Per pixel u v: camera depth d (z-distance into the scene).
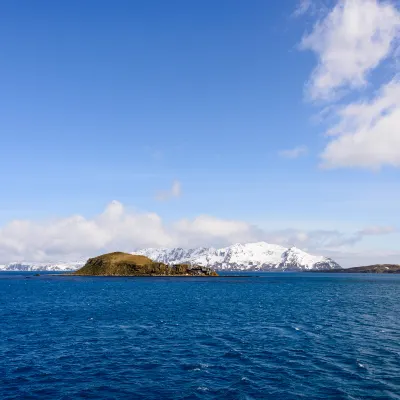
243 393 27.94
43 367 34.75
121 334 50.25
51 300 100.69
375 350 40.88
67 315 69.00
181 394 27.86
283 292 139.88
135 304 89.94
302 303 94.62
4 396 27.58
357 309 80.75
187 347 42.66
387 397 26.95
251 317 67.31
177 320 63.03
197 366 34.94
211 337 48.44
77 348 42.06
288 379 31.14
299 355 38.84
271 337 48.44
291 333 51.25
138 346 43.06
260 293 133.00
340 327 56.22
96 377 31.92
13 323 59.50
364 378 31.25
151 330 53.34
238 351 40.69
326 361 36.47
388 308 83.00
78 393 28.16
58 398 27.20
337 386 29.31
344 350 40.94
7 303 92.56
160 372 33.31
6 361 36.72
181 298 108.38
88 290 142.88
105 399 26.95
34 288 158.62
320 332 51.94
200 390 28.62
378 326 57.16
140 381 30.89
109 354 39.44
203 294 125.44
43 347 42.53
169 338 47.66
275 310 78.44
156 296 115.00
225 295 121.94
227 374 32.62
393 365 34.94
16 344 44.00
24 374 32.72
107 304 89.56
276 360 37.00
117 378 31.69
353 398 26.75
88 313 72.00
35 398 27.22
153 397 27.27
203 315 69.75
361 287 181.75
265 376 32.00
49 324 58.47
